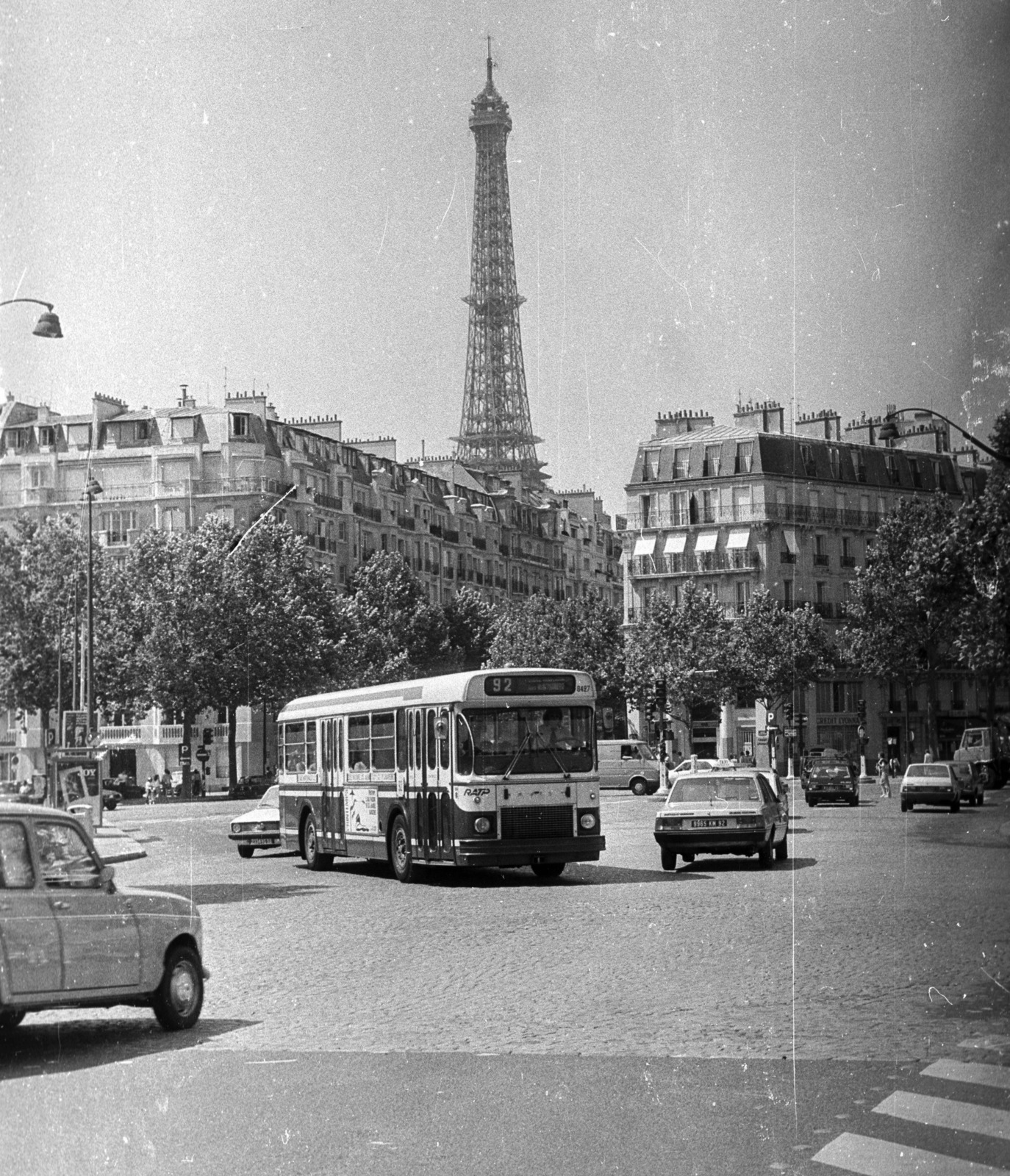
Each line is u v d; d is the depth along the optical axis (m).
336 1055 11.47
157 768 96.06
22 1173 8.23
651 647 89.62
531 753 26.70
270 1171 8.20
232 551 86.00
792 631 87.50
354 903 24.39
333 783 31.86
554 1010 13.17
